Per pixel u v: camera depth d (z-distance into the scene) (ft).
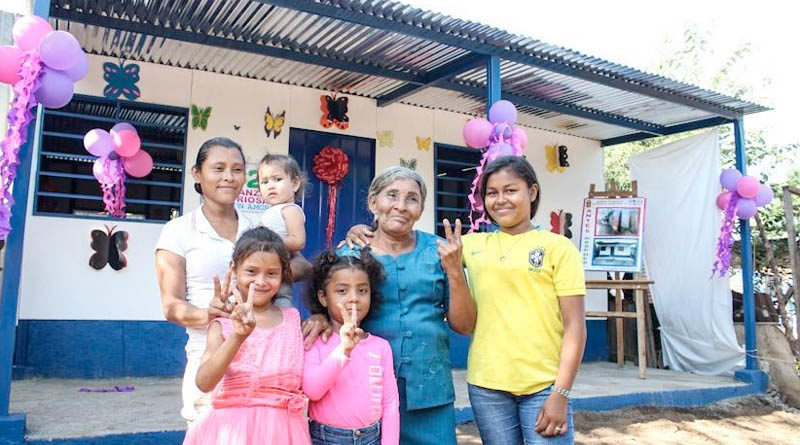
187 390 7.19
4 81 10.62
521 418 7.58
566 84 20.20
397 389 7.31
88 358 17.34
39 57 10.53
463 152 24.02
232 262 7.00
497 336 7.64
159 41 17.01
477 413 7.79
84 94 17.66
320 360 7.13
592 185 24.58
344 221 21.29
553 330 7.55
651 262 25.09
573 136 26.86
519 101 21.49
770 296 25.30
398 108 22.45
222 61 18.49
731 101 21.39
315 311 7.77
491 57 16.80
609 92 20.94
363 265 7.34
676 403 18.81
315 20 15.42
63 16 14.53
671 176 24.62
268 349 6.91
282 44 16.85
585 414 16.83
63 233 17.25
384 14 14.75
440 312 7.82
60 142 19.01
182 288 7.28
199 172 7.76
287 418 6.78
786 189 22.95
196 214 7.62
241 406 6.69
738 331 23.44
